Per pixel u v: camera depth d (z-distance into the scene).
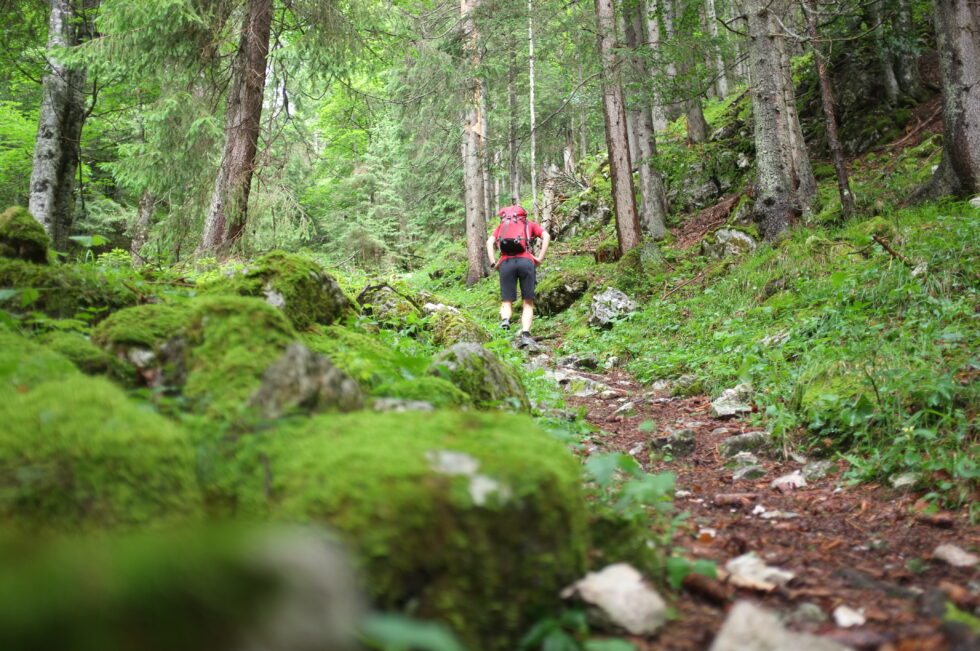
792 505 3.13
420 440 1.75
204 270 8.22
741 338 6.67
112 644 0.50
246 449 1.74
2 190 18.73
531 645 1.55
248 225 10.66
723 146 17.00
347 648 0.67
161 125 11.20
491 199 32.84
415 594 1.45
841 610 1.92
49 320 2.60
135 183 11.77
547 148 26.41
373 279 7.61
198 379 2.13
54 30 11.95
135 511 1.48
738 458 3.94
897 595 2.04
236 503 1.61
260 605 0.60
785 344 5.90
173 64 10.90
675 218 16.62
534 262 9.39
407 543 1.44
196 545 0.61
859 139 14.48
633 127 17.66
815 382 4.72
